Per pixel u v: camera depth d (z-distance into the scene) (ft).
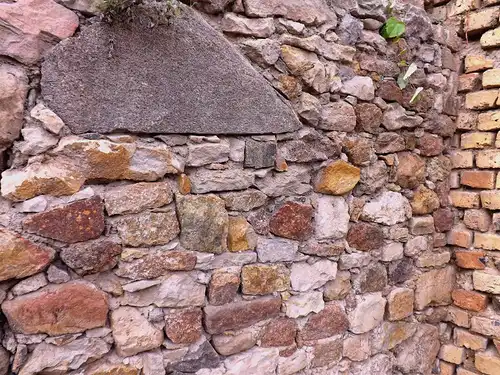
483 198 5.59
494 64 5.56
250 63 4.04
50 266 3.26
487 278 5.54
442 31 5.66
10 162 3.12
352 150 4.77
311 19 4.34
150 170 3.55
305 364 4.62
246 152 4.06
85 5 3.26
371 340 5.20
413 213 5.52
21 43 3.05
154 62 3.51
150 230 3.59
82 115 3.28
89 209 3.33
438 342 6.01
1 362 3.14
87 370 3.44
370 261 5.10
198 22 3.68
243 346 4.19
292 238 4.42
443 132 5.74
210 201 3.87
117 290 3.53
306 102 4.34
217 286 3.98
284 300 4.43
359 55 4.83
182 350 3.86
